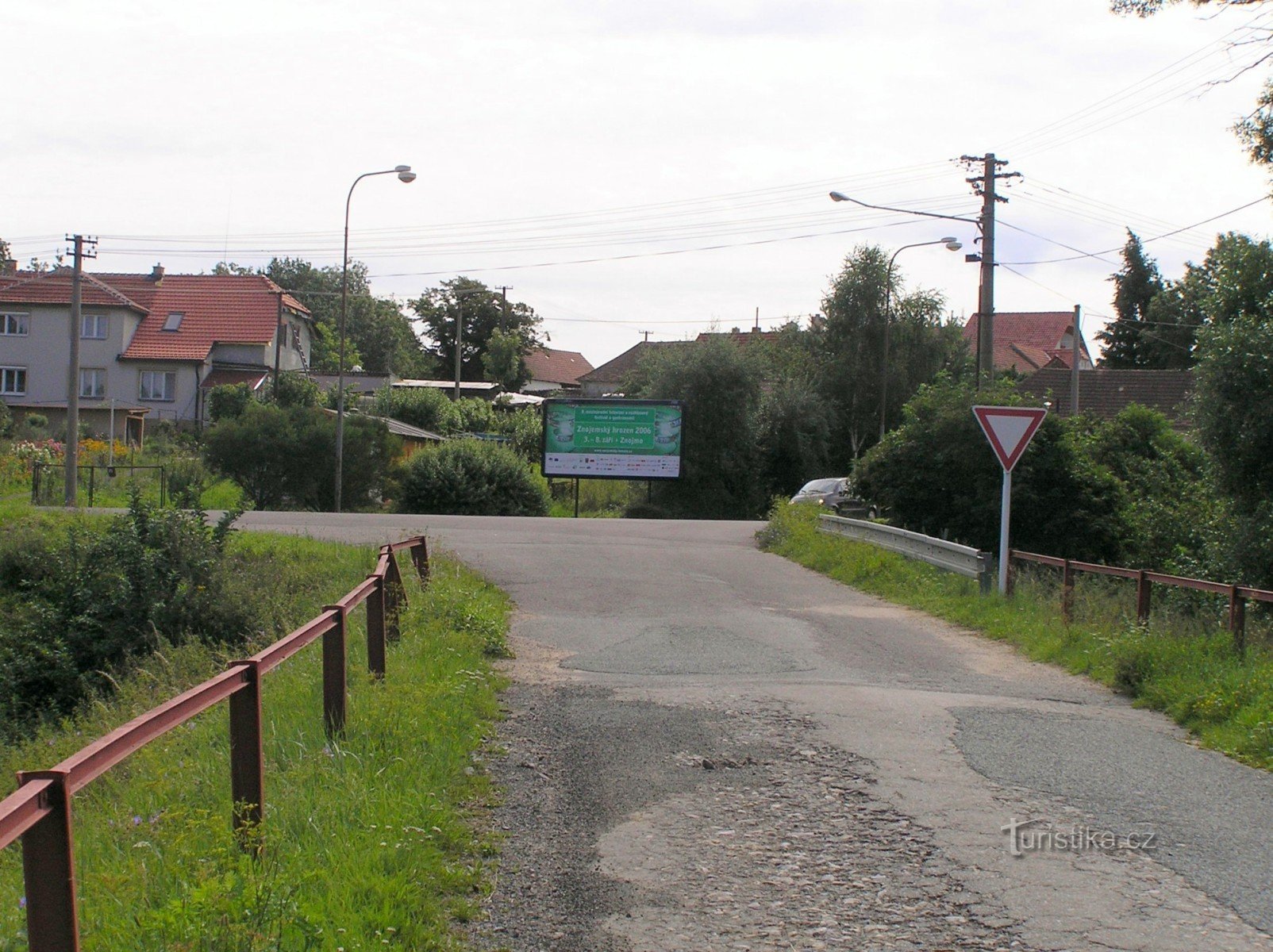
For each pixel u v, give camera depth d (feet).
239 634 51.85
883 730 25.73
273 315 203.41
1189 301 191.83
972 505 75.82
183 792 19.74
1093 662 35.01
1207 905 15.92
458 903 15.37
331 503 134.62
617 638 39.86
